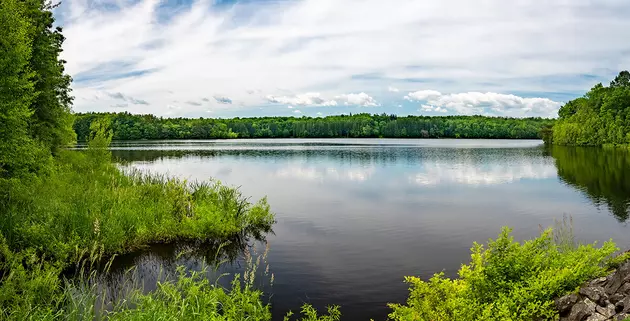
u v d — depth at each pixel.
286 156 57.91
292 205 21.34
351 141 129.88
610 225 16.72
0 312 6.76
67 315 7.05
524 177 33.09
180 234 14.05
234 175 34.84
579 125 87.31
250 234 15.27
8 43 12.55
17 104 12.69
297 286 10.26
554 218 18.19
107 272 10.57
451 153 64.62
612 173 34.62
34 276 8.74
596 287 5.93
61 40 24.72
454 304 6.28
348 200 22.94
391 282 10.51
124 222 13.60
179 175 34.03
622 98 81.00
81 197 15.23
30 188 14.42
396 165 44.00
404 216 18.59
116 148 79.31
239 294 7.84
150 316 6.59
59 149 27.66
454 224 17.05
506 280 6.74
